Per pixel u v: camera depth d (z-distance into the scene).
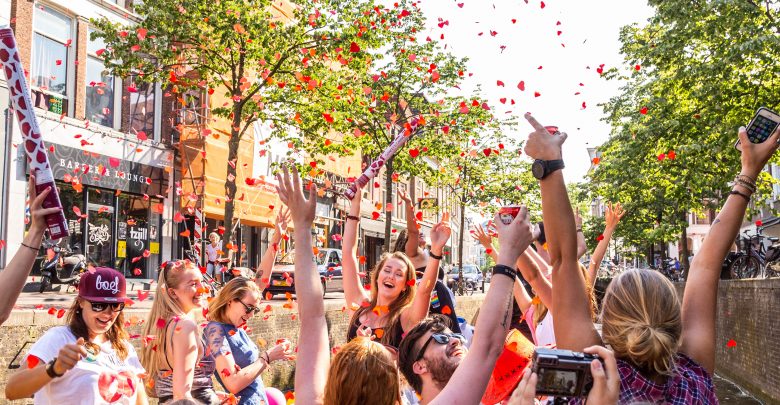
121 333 3.53
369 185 33.38
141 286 18.86
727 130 15.95
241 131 16.47
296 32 15.52
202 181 20.70
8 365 7.20
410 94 20.41
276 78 15.99
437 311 4.98
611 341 2.22
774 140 2.61
